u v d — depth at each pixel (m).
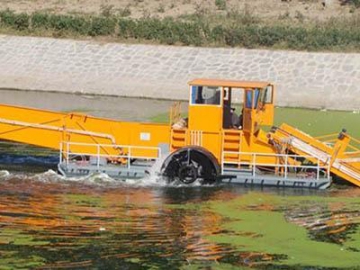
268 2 73.19
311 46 58.91
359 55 56.94
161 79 57.22
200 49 59.66
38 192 28.36
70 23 64.38
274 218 25.72
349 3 71.38
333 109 52.31
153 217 25.39
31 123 31.44
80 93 57.03
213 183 29.66
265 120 31.41
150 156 30.73
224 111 30.45
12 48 62.19
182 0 74.25
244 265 21.12
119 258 21.47
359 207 27.33
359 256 22.08
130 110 49.19
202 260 21.44
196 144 30.28
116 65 59.16
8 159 34.38
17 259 21.19
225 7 72.06
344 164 30.56
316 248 22.75
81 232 23.62
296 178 29.86
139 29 62.66
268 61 57.53
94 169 30.38
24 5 73.25
